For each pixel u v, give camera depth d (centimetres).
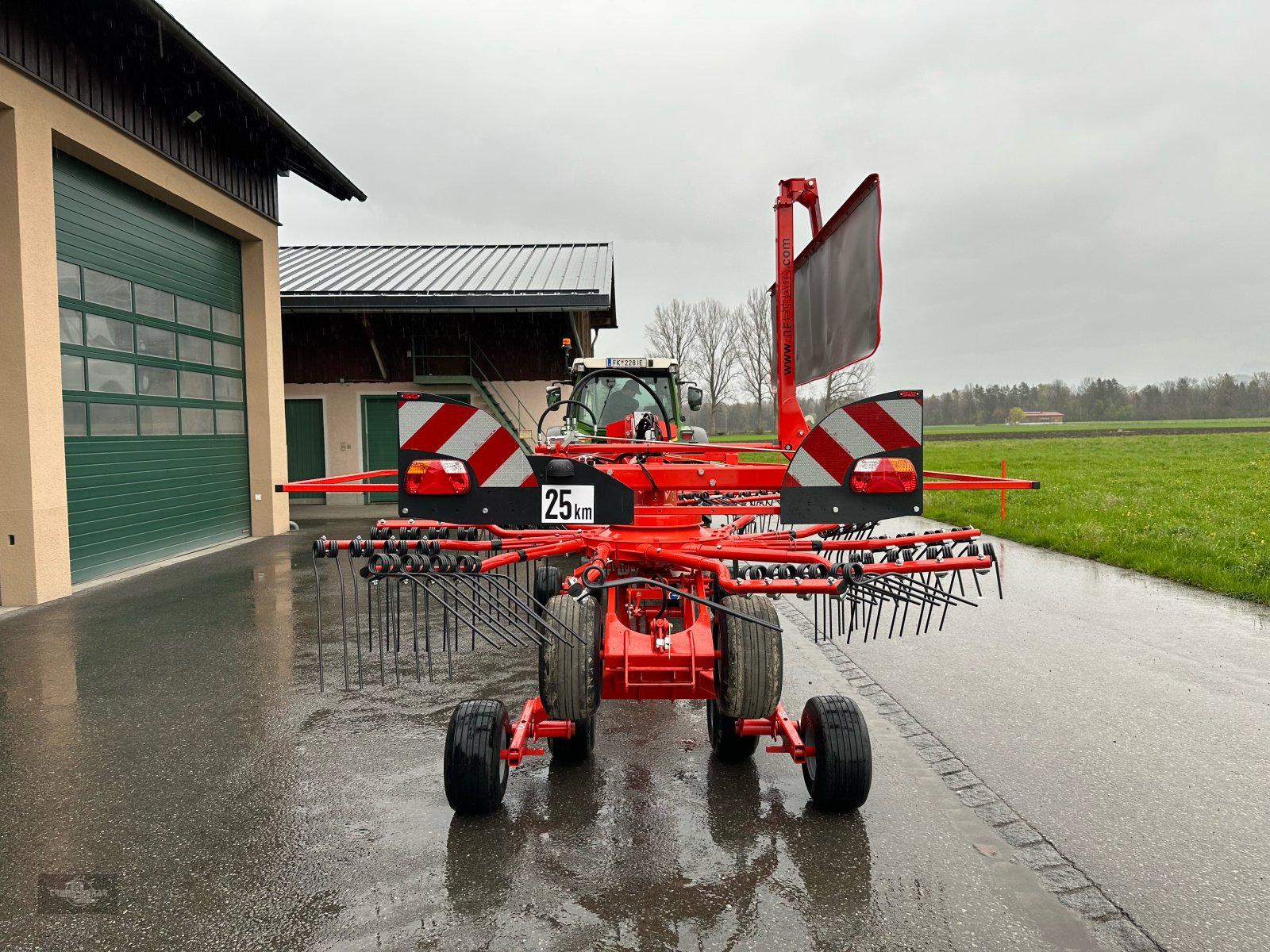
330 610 805
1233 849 334
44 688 561
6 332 834
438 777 410
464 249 2370
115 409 1039
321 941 277
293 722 492
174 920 290
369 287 1772
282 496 1452
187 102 1137
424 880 313
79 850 341
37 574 841
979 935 276
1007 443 5103
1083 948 270
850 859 326
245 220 1321
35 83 852
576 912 291
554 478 310
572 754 429
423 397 308
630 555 396
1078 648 637
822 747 356
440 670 603
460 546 325
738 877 313
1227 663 594
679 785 400
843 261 405
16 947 275
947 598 321
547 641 346
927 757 429
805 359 484
